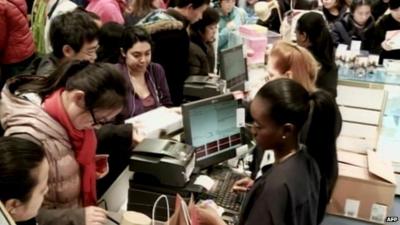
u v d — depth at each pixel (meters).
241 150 2.23
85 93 1.41
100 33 2.40
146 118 2.24
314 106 1.36
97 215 1.50
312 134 1.39
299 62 2.08
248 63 3.58
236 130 2.21
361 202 3.29
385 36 3.98
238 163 2.27
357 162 3.46
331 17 4.39
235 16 4.16
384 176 3.21
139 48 2.40
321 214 1.49
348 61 3.60
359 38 4.12
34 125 1.44
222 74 2.95
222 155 2.17
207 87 2.77
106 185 2.00
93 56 2.06
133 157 1.79
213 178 2.08
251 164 2.16
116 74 1.47
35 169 1.08
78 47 1.97
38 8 3.30
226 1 4.00
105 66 1.48
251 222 1.28
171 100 2.86
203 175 2.03
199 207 1.58
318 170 1.38
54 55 2.03
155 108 2.53
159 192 1.78
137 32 2.41
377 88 3.44
